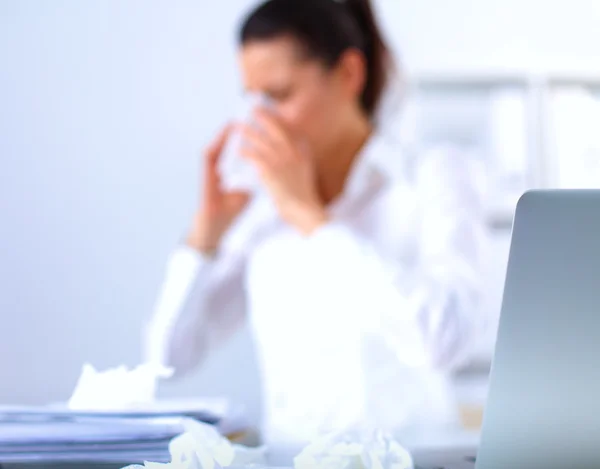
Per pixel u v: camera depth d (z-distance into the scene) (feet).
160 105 7.52
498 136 7.30
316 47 4.70
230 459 1.55
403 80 5.19
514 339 1.38
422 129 7.24
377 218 4.85
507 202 7.07
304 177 4.74
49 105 7.47
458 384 6.50
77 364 7.35
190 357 5.06
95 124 7.48
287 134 4.81
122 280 7.41
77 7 7.50
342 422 4.20
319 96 4.78
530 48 7.41
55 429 1.76
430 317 4.25
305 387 4.56
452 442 2.44
